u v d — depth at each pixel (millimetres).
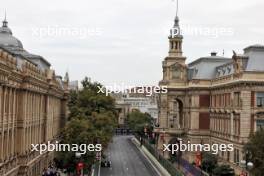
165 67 142875
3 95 57219
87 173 91188
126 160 131250
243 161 68375
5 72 54906
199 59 136875
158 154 128625
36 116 81375
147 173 104812
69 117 122125
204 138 127125
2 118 56938
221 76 117875
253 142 69188
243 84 95750
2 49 55062
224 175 96375
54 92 103500
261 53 100188
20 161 68750
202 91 128625
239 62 99375
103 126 101000
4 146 59750
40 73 84625
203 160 102438
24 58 71562
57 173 88188
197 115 128375
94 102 123375
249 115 95688
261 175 67125
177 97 141000
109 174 102188
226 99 110188
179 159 118250
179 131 139250
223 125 112125
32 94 76188
